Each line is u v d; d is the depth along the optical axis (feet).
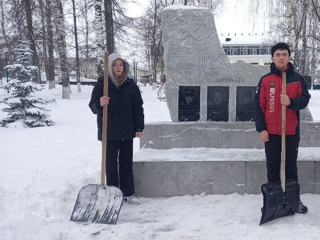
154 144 17.47
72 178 15.65
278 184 11.81
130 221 12.19
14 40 61.82
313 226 11.14
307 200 13.80
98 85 13.35
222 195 14.56
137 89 13.74
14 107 34.40
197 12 17.90
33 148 22.99
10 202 12.92
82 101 58.85
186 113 18.24
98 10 54.03
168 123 17.71
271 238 10.34
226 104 18.16
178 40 17.99
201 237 10.69
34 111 33.91
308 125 17.25
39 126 33.76
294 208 12.07
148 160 14.74
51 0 66.74
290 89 11.78
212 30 17.98
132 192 13.91
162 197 14.67
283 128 11.55
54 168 17.35
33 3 62.85
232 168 14.57
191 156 15.52
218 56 18.06
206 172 14.62
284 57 11.75
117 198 12.34
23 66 35.96
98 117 13.46
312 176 14.44
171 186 14.67
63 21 66.85
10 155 20.79
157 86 120.16
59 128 32.42
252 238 10.37
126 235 10.95
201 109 18.19
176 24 17.97
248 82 18.04
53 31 71.15
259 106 12.23
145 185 14.69
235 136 17.42
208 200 14.08
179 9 17.94
